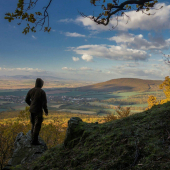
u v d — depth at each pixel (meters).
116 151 2.11
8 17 2.32
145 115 3.04
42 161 3.09
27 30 2.49
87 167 2.06
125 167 1.75
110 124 3.22
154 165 1.53
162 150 1.76
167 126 2.24
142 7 2.51
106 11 2.59
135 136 2.29
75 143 3.18
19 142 5.34
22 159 4.39
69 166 2.41
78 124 3.63
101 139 2.65
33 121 5.42
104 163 1.96
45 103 5.32
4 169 2.95
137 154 1.84
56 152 3.22
